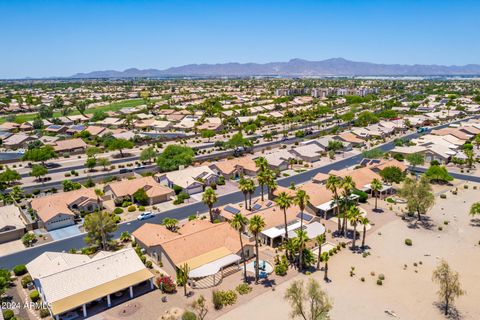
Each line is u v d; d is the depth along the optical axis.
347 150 180.50
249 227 68.88
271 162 145.50
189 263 72.31
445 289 60.97
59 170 149.25
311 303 58.75
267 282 70.00
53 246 85.81
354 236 82.19
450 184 128.12
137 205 110.31
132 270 67.62
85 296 60.66
